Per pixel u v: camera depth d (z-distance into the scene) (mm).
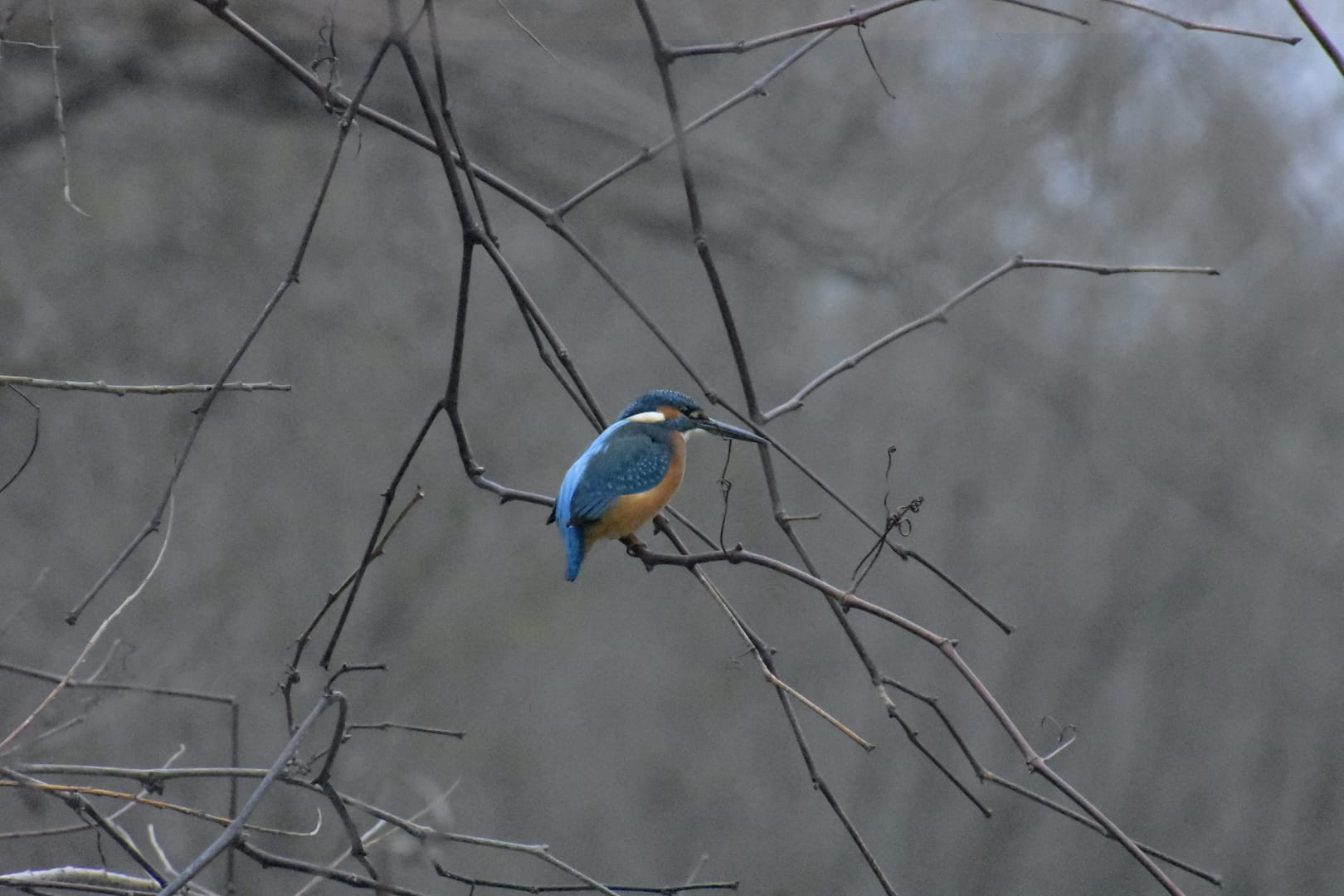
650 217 17047
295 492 17609
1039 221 17281
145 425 16016
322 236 16453
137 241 15859
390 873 6742
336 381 17594
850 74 15703
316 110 14812
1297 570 21266
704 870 21625
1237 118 15328
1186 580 22609
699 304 20062
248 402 17016
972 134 15672
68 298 15469
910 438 22516
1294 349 18656
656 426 8047
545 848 6043
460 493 19297
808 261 16859
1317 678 23000
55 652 13367
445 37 11070
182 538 15930
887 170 16062
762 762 22484
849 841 22359
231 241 16203
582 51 13930
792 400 6340
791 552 22703
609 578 22172
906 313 16531
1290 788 23047
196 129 15984
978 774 5195
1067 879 22359
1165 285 17875
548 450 19812
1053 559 22984
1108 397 18016
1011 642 23047
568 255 18188
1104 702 23250
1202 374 18781
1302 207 16328
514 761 20328
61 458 15172
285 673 5891
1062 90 15016
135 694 9773
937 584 23000
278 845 13680
